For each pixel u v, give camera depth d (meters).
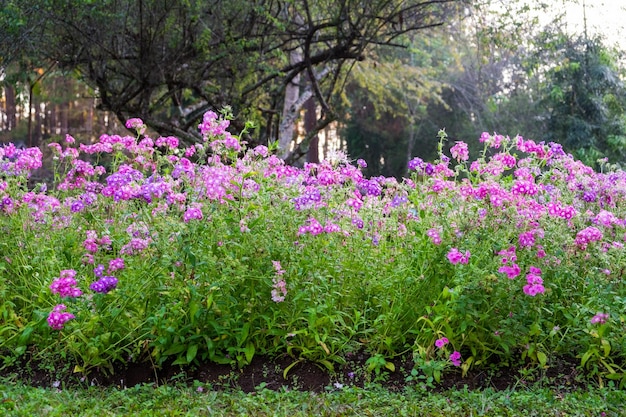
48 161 18.75
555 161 6.01
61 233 5.98
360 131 36.75
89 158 24.05
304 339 5.21
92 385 4.95
